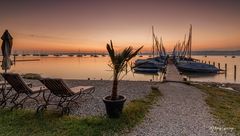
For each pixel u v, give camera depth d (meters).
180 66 41.41
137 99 10.06
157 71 40.19
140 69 40.25
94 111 7.65
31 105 8.32
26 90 7.42
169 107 8.82
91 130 5.64
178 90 13.88
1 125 5.90
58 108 7.83
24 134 5.37
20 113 6.94
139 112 7.59
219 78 34.69
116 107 6.55
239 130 6.22
